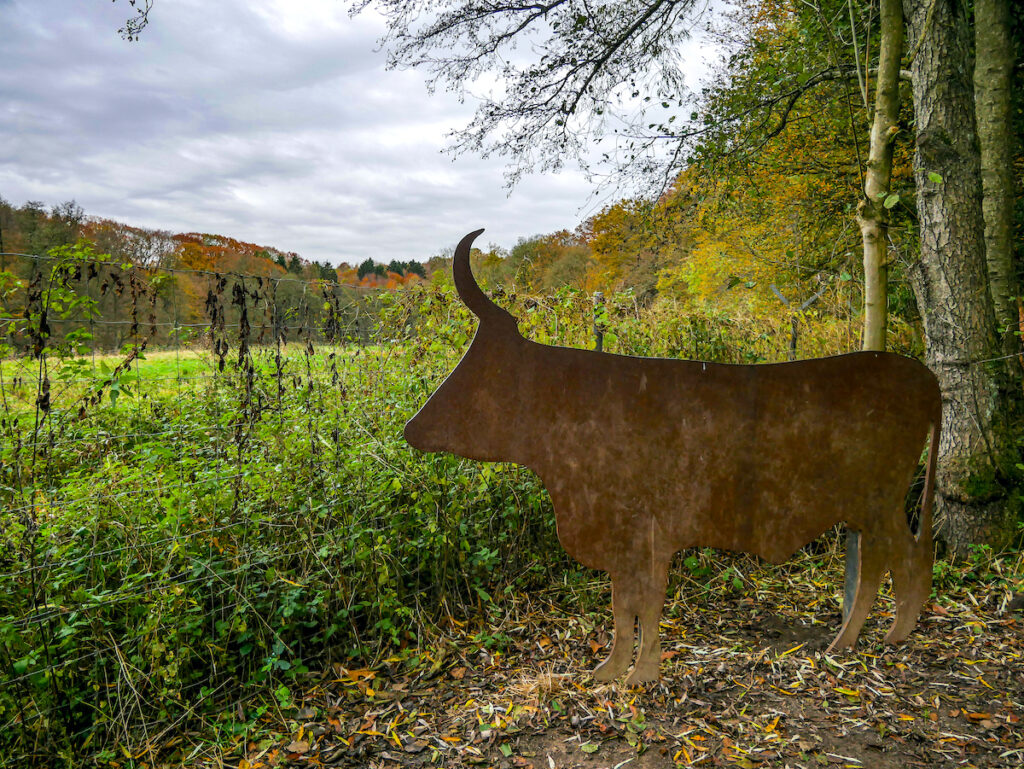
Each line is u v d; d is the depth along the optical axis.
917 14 3.96
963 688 2.72
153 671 2.41
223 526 2.77
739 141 5.60
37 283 2.27
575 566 3.88
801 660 2.98
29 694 2.28
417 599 3.18
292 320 3.23
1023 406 4.03
